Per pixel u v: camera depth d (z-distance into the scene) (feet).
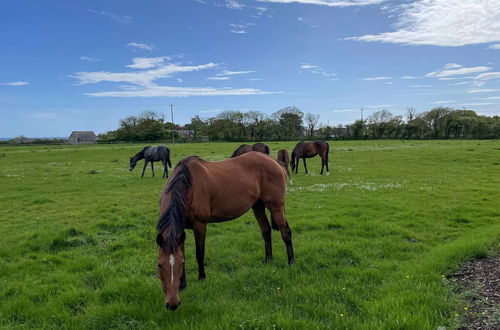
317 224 25.13
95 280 16.33
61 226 26.53
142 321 12.30
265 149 47.52
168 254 11.71
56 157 104.12
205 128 270.87
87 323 12.15
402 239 21.94
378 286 14.70
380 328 10.89
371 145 144.36
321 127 274.98
